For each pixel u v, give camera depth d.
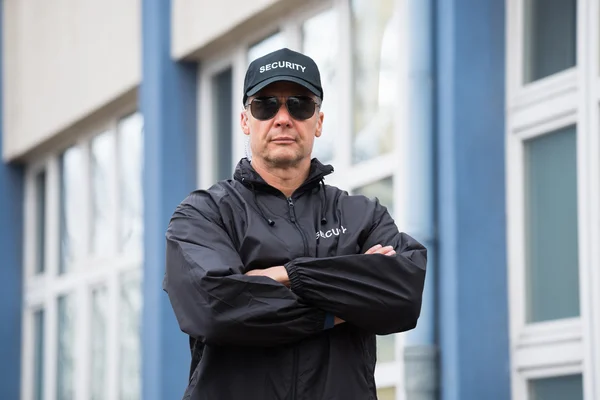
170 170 12.29
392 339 9.29
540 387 8.02
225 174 12.14
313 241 4.73
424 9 8.46
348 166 10.15
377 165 9.62
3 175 16.80
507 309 8.21
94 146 14.97
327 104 10.53
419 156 8.38
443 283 8.21
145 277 12.48
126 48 13.23
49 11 15.33
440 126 8.37
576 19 7.93
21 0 16.27
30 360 16.86
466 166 8.21
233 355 4.61
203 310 4.51
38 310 16.73
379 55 9.81
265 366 4.58
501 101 8.37
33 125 15.86
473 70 8.31
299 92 4.79
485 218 8.22
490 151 8.30
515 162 8.28
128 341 13.96
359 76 10.09
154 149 12.38
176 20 12.29
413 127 8.43
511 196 8.28
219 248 4.66
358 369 4.65
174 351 12.09
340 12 10.29
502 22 8.41
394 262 4.61
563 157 8.00
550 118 8.04
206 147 12.30
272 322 4.47
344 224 4.82
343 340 4.64
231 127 12.01
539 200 8.17
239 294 4.48
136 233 13.84
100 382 14.68
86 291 15.03
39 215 16.77
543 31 8.21
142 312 12.53
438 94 8.41
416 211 8.34
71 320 15.55
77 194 15.42
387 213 4.96
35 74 15.80
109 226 14.53
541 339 7.99
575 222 7.90
